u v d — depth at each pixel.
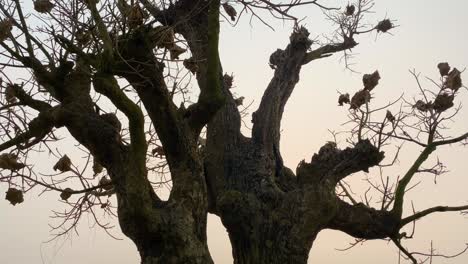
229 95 10.12
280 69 10.49
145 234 6.43
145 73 6.68
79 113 6.88
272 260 8.61
